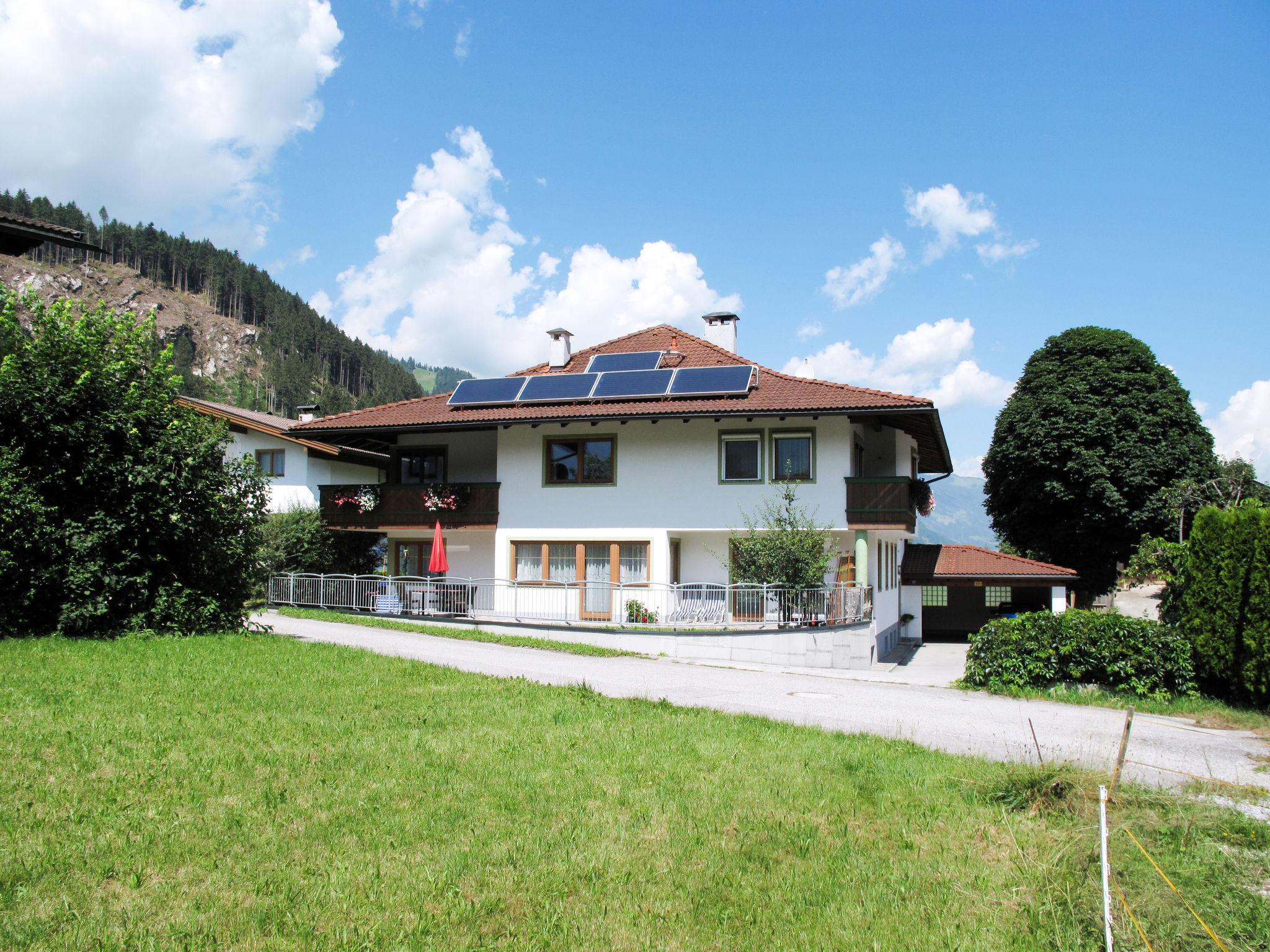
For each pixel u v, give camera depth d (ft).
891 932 19.66
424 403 92.94
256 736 31.42
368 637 64.85
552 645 66.74
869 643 68.59
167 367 57.82
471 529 87.51
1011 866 23.18
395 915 19.20
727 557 83.30
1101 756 36.81
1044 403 131.03
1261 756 38.55
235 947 17.58
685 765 31.22
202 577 56.59
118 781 25.90
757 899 20.98
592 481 84.38
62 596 50.14
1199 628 52.70
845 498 77.30
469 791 27.20
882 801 28.22
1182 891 20.83
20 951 16.80
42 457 50.39
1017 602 114.11
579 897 20.68
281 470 105.50
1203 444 128.36
